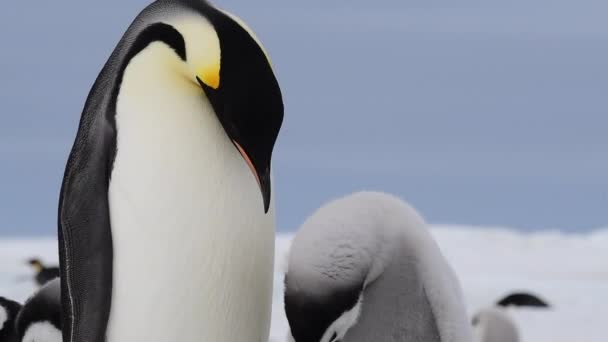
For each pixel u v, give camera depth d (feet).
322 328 26.86
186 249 26.99
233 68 25.67
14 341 46.78
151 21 27.32
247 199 27.50
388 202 29.94
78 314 27.76
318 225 28.07
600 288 143.54
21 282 115.34
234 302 27.81
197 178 26.86
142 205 26.81
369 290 29.01
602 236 264.93
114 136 27.14
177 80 26.78
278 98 25.84
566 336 90.22
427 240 29.99
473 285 143.23
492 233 263.29
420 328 29.50
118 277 27.30
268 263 28.53
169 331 27.45
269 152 25.89
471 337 29.94
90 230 27.43
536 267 216.74
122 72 27.30
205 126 26.91
